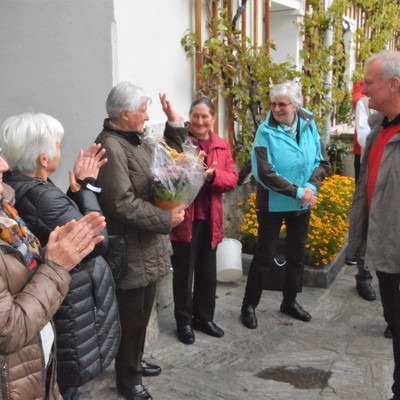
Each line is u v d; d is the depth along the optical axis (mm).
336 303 4641
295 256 4207
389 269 2814
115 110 2830
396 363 2988
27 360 1688
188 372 3479
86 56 3617
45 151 2193
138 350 3061
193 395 3215
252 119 5738
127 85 2834
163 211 2857
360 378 3414
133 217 2758
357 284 4801
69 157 3766
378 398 3184
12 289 1656
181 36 4469
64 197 2234
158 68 4148
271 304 4582
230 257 4887
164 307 4465
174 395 3215
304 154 3902
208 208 3793
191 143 3613
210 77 4828
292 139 3906
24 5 3711
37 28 3709
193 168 2943
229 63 5098
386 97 2740
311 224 5020
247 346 3854
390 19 11102
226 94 5152
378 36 10602
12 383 1654
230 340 3939
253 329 4121
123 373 3072
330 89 7840
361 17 10133
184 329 3873
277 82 5523
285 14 7090
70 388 2566
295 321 4281
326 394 3229
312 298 4738
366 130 4852
